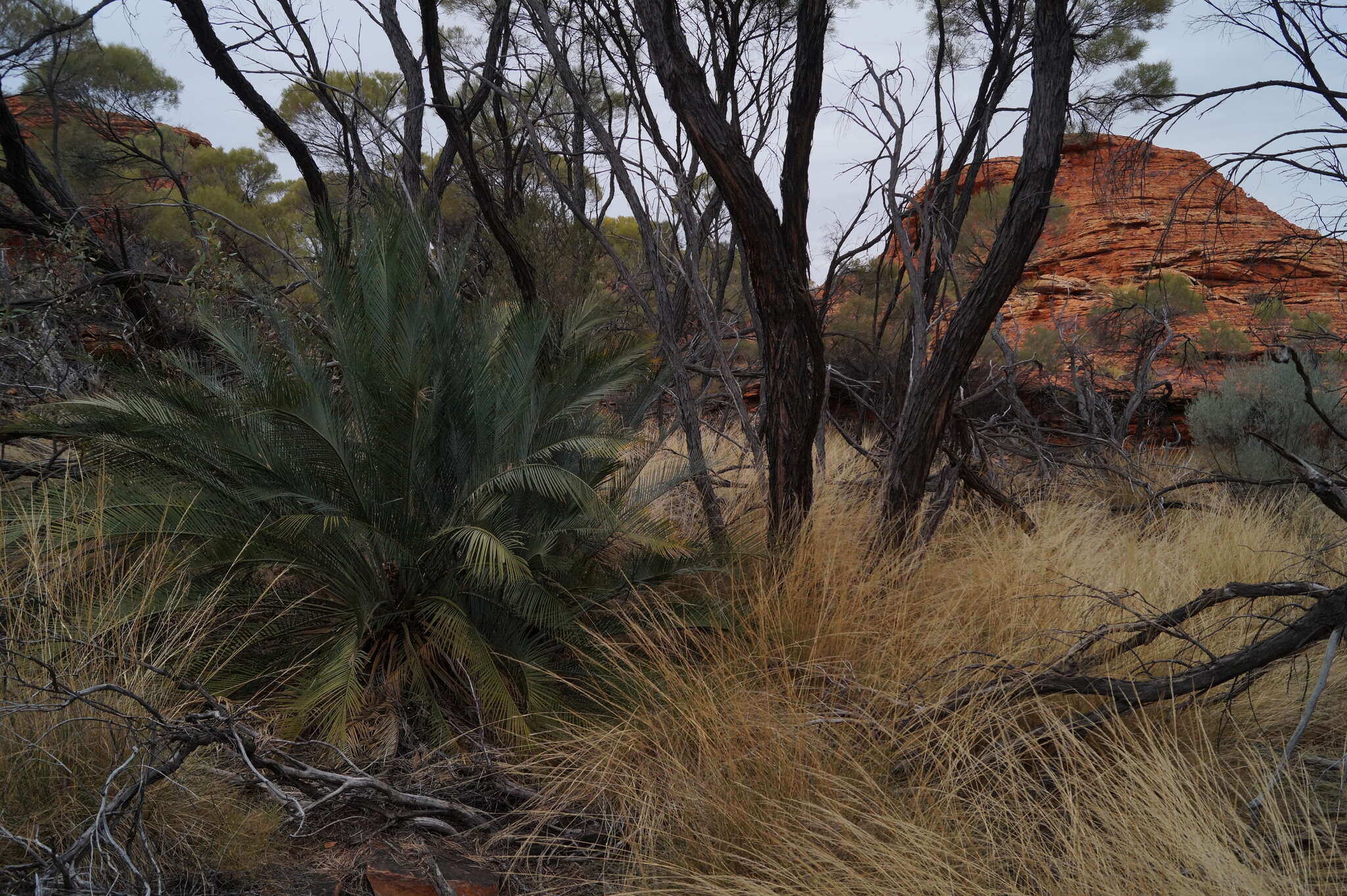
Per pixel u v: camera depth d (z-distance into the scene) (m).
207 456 3.52
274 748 2.75
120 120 10.31
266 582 3.69
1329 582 4.18
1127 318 11.18
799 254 4.21
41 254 5.98
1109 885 2.16
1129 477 6.77
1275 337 9.30
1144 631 3.02
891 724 2.99
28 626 2.91
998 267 4.11
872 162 5.53
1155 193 13.95
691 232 4.86
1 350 5.17
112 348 5.00
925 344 4.89
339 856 2.61
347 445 3.56
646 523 3.67
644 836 2.66
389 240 3.74
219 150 13.60
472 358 3.71
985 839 2.44
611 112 6.57
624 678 3.31
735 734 2.82
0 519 3.34
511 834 2.73
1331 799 2.80
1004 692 2.95
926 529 4.60
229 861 2.47
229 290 5.45
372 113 5.42
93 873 2.25
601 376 4.11
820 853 2.30
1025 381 10.46
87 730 2.60
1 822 2.29
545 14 4.52
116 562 3.42
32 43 6.60
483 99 5.87
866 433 8.56
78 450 3.81
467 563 3.40
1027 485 7.12
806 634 3.60
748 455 6.28
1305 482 3.25
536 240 6.28
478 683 3.38
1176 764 2.74
